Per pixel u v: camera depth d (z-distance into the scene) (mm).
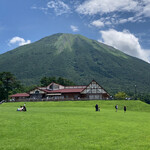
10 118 28969
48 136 20062
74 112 39688
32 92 95875
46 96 94625
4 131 21484
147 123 29094
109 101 72562
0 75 102812
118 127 24609
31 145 17375
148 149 16688
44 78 140500
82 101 74062
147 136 20656
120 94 127500
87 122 27359
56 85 99500
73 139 19078
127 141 18797
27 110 43969
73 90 92312
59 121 27484
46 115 33344
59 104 69938
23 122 26156
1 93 99438
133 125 26469
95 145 17406
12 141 18438
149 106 64875
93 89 88812
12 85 107875
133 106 64625
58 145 17406
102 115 36250
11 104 72875
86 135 20469
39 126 24172
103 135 20562
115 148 16844
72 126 24453
